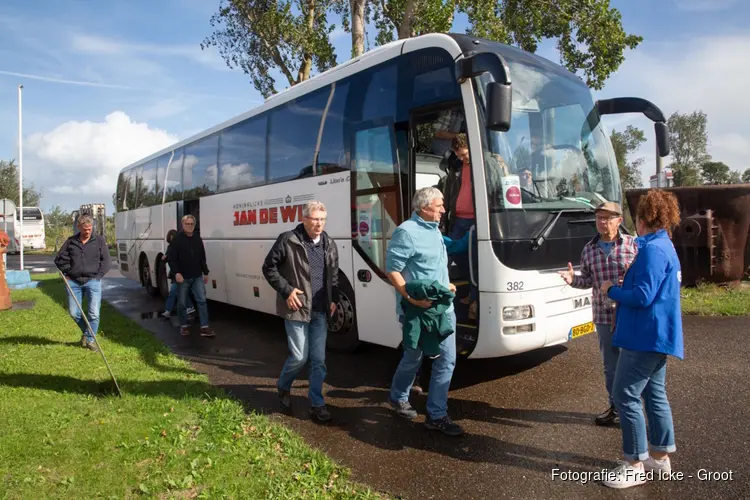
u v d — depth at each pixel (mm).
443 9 16234
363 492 3672
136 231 14875
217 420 4898
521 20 17000
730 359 6531
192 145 11547
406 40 6199
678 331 3527
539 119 5867
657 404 3754
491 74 5164
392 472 4062
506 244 5164
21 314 10680
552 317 5438
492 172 5262
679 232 10859
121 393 5602
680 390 5559
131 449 4285
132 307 12641
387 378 6398
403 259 4480
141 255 14469
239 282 9664
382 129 6355
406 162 6074
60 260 7645
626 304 3553
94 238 7891
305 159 7727
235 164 9719
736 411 4957
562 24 16562
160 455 4207
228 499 3553
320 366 5145
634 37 16484
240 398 5805
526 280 5234
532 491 3744
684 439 4441
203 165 11000
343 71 7098
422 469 4098
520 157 5539
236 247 9688
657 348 3494
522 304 5203
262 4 19953
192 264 9031
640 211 3736
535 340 5289
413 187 5996
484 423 4945
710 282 10820
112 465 4031
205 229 10844
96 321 7867
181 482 3762
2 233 7199
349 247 6887
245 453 4234
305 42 19359
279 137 8375
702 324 8352
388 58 6363
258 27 19844
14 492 3660
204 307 9125
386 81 6371
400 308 4777
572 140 6207
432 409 4730
